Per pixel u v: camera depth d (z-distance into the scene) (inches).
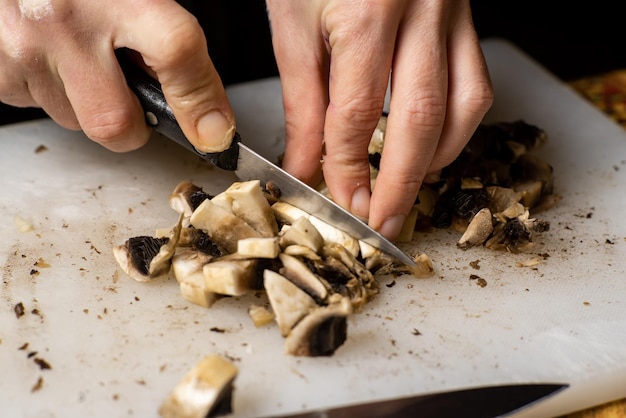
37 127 18.1
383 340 13.5
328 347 13.0
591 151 18.0
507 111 19.2
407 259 14.4
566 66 23.8
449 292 14.3
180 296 14.1
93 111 15.0
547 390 12.8
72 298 14.1
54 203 16.1
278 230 15.1
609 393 13.1
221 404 12.2
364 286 14.0
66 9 14.3
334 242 14.4
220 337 13.4
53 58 14.8
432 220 15.7
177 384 12.7
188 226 15.2
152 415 12.4
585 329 13.7
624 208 16.3
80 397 12.6
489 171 16.5
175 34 13.4
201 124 14.3
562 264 15.0
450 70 14.6
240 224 14.4
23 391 12.6
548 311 14.0
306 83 15.3
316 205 14.7
